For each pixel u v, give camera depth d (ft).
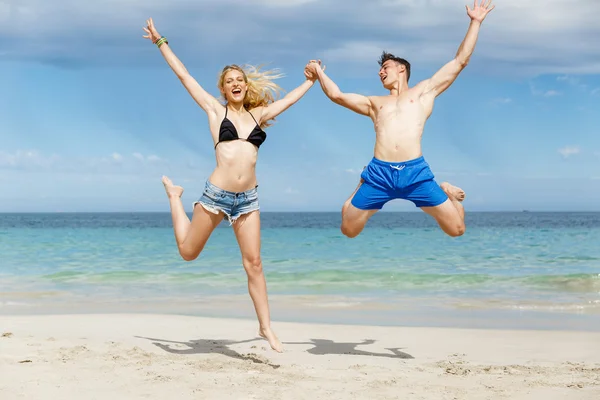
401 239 96.43
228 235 106.63
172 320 31.17
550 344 26.07
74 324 29.58
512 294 42.86
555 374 19.75
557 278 49.65
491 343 26.22
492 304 38.50
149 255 67.97
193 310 35.88
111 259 63.93
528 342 26.48
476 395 16.74
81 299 40.04
